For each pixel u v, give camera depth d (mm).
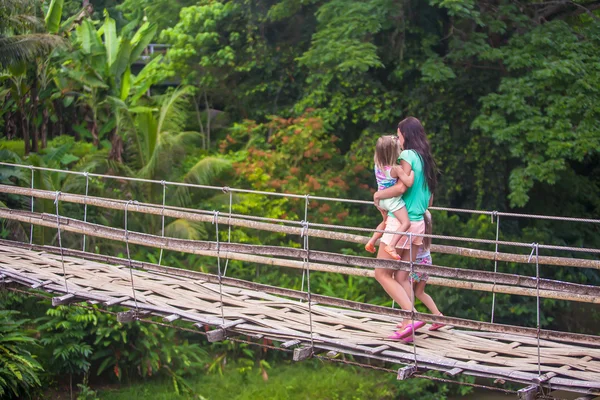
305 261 6648
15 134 16438
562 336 5133
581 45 13461
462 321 5406
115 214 13430
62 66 14766
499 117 13297
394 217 5625
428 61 14055
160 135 13844
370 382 12172
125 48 15062
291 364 12680
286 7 15977
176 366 12031
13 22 12547
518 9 14828
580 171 17484
